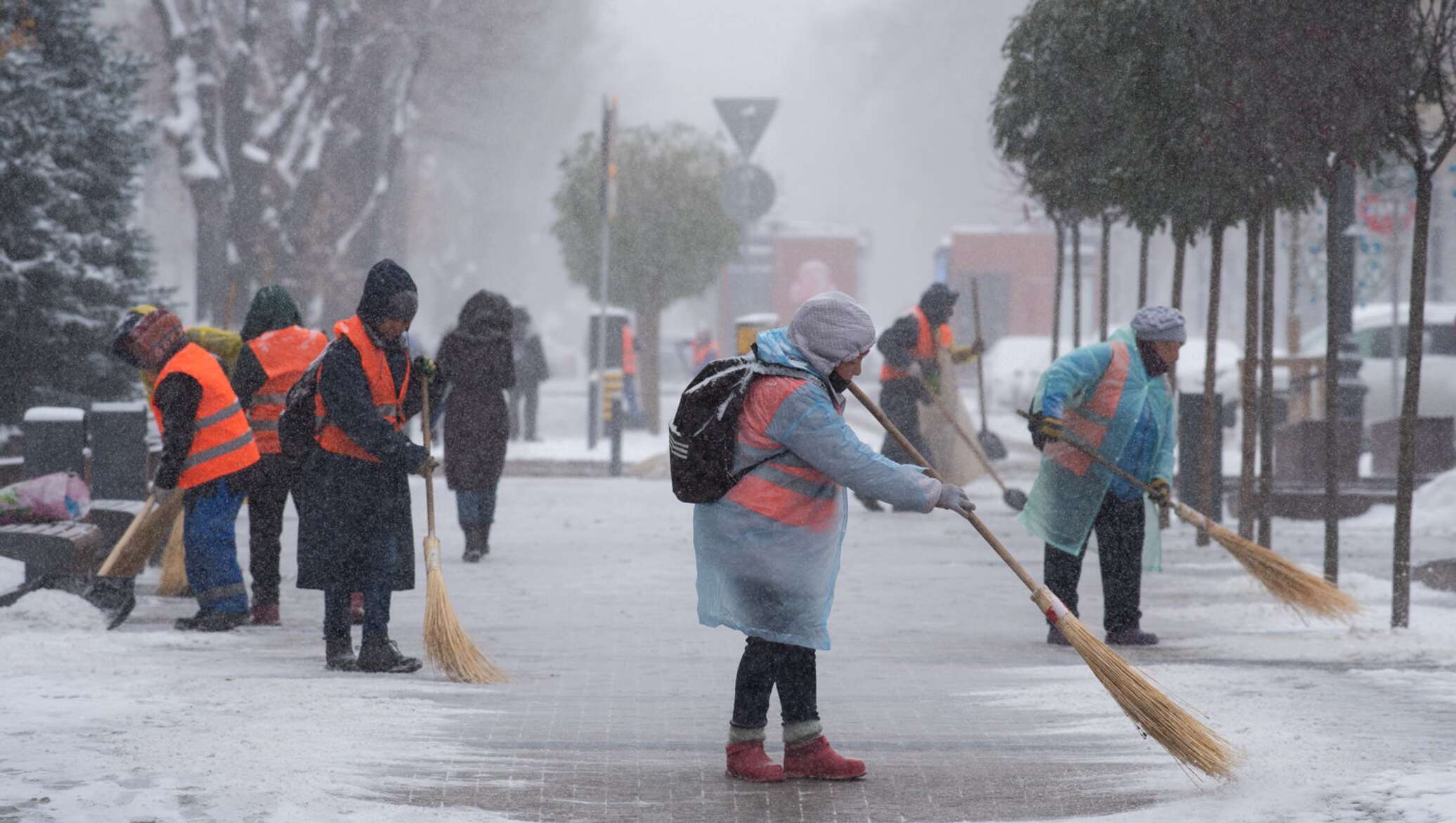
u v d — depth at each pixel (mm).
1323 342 62719
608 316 66375
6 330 39562
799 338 11953
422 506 38656
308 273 80625
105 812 10375
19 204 39875
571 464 51719
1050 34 27109
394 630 20766
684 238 68750
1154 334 19094
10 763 11727
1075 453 19219
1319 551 29688
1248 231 26375
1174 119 24906
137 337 19812
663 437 64312
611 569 27562
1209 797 11320
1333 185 20922
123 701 14312
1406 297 74375
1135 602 19344
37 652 17469
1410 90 19375
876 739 13703
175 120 74312
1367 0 19594
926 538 32719
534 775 12172
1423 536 33000
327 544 17047
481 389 28453
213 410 20062
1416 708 14258
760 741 12258
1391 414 58625
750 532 11922
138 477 26891
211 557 20188
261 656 18109
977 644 19641
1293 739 12805
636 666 17812
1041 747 13336
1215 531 18797
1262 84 20594
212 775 11453
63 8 42750
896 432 12352
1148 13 24812
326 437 17031
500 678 16516
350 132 89125
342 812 10695
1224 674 16359
